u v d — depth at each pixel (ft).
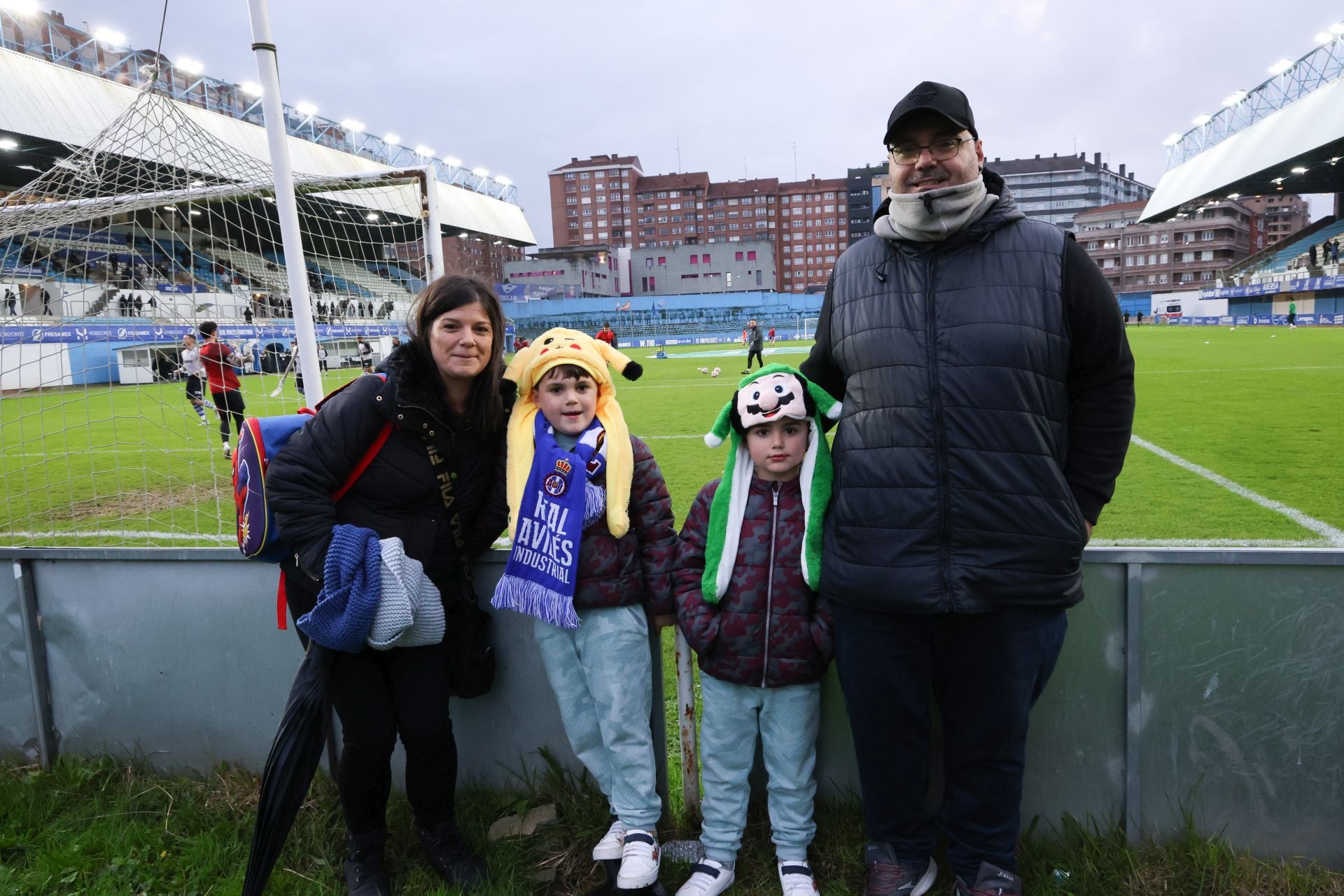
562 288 218.38
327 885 6.66
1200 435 28.27
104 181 12.10
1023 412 5.15
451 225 136.77
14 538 16.81
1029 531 5.18
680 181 351.67
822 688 6.82
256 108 96.07
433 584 6.20
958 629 5.45
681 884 6.47
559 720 7.41
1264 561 5.87
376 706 6.17
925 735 5.90
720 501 6.18
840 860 6.56
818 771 6.97
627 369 6.34
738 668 6.03
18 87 70.23
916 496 5.29
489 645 7.10
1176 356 67.05
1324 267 131.64
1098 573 6.23
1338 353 66.64
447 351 5.81
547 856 6.86
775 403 5.74
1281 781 6.11
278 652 7.85
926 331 5.34
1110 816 6.49
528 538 6.14
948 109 5.16
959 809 5.85
